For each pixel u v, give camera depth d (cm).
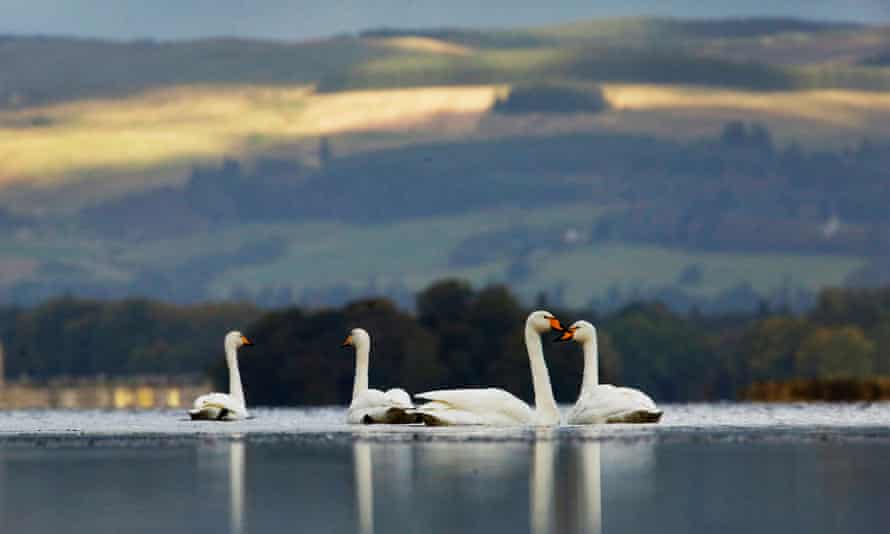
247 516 3077
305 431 5091
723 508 3153
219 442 4638
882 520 3011
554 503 3200
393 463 3862
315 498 3297
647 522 2980
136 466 3919
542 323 5159
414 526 2938
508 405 5091
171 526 2964
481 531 2878
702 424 5397
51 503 3269
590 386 5216
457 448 4206
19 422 6269
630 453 4062
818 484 3481
